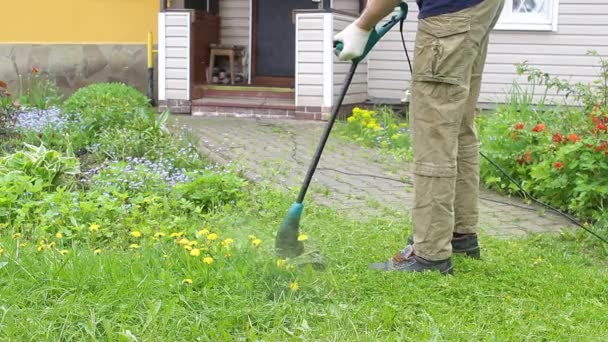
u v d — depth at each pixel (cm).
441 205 414
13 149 799
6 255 400
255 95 1209
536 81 1155
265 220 564
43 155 646
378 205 636
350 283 397
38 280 371
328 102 1117
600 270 462
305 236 412
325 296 374
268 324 345
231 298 361
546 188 648
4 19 1299
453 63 397
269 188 654
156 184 629
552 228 584
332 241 499
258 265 395
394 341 327
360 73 1194
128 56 1297
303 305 363
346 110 1151
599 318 365
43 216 520
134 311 344
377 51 1207
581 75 1152
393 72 1205
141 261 405
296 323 345
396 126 973
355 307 364
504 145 715
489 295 391
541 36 1157
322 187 702
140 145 773
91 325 327
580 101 1128
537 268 446
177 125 1021
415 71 409
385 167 809
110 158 766
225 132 993
